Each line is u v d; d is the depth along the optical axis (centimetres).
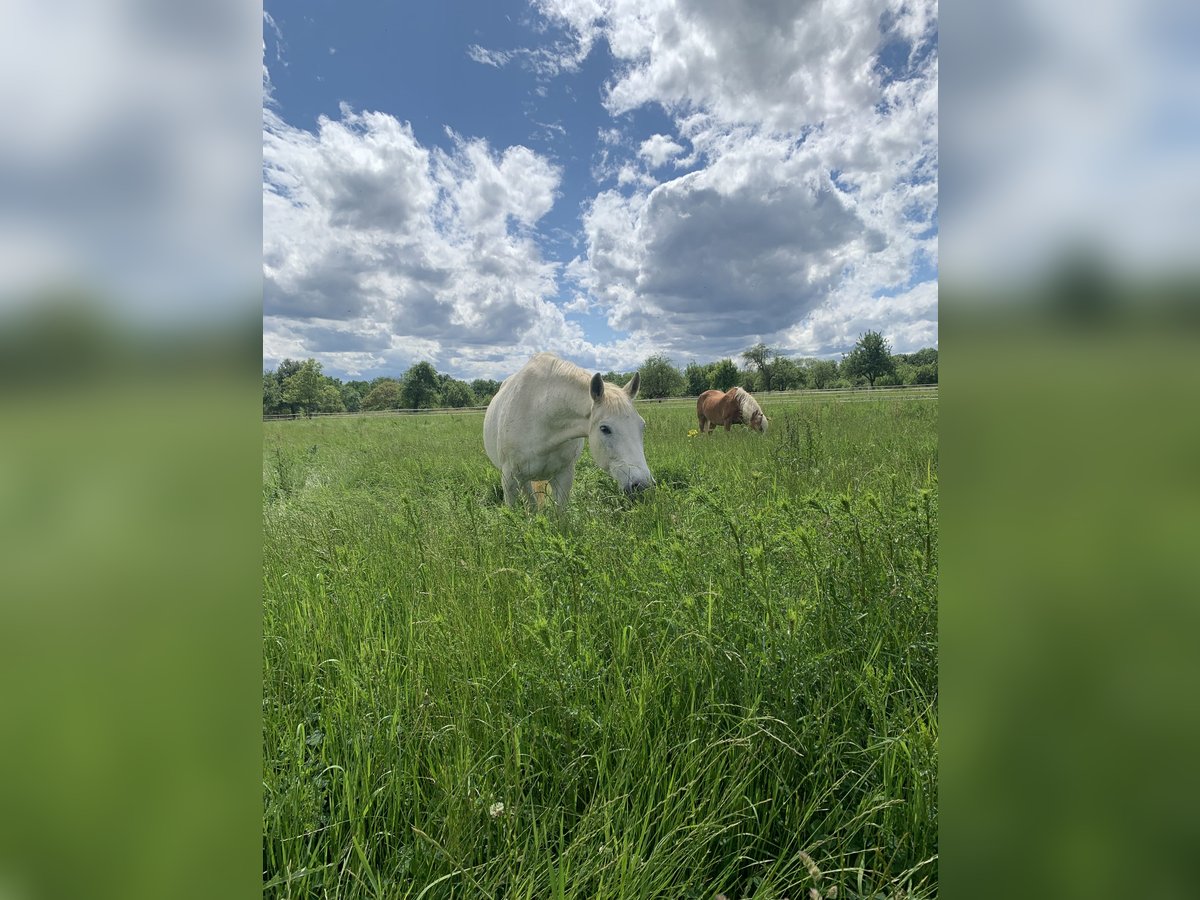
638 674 186
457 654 200
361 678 197
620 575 244
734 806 148
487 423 627
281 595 271
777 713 166
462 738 160
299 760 156
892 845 136
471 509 357
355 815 149
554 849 146
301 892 129
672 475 626
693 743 156
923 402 1141
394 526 378
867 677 169
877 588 201
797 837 143
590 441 468
